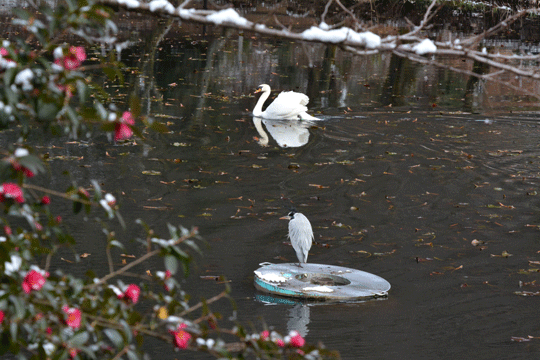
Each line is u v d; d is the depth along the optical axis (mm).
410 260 12648
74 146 18766
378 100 26828
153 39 38031
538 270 12305
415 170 18250
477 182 17484
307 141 20672
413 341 9555
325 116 23938
